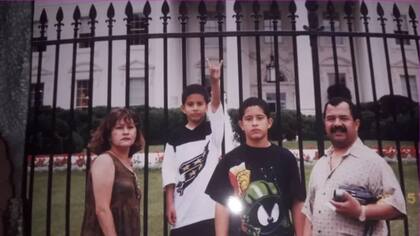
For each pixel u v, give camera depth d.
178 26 18.72
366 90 18.80
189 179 2.94
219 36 3.29
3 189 3.10
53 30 16.80
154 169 8.04
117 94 18.06
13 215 3.06
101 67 18.11
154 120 12.92
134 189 2.55
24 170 3.18
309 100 18.61
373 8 17.48
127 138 2.60
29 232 3.16
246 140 2.64
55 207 5.56
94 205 2.43
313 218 2.37
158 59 18.08
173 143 3.12
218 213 2.51
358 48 19.50
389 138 10.21
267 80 13.88
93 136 2.71
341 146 2.39
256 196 2.44
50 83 17.75
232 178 2.53
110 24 3.37
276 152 2.57
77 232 4.54
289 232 2.41
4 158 3.14
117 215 2.41
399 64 18.45
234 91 18.44
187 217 2.86
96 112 13.31
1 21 3.25
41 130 6.60
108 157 2.50
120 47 18.17
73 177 7.53
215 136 3.06
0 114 3.18
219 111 3.13
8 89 3.21
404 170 7.11
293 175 2.52
